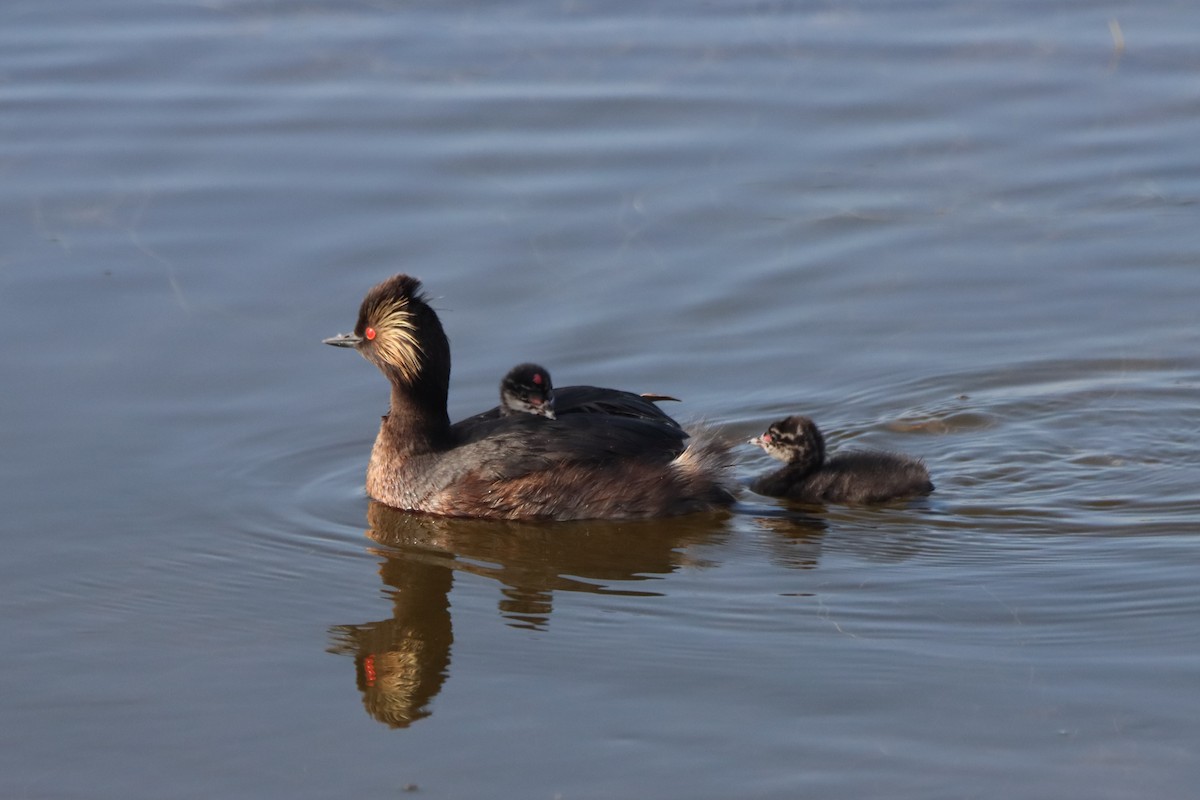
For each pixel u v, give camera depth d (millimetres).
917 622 11547
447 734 10141
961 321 17297
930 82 22250
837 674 10758
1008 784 9383
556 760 9789
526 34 23594
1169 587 11969
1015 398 15898
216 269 17781
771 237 18812
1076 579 12203
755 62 22734
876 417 15695
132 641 11508
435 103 21406
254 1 24531
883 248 18609
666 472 14070
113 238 18250
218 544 13219
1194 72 22297
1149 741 9773
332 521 13883
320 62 22469
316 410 15617
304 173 19688
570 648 11320
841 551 13039
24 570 12594
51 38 23000
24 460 14383
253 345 16516
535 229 18797
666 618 11781
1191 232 18766
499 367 16453
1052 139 20875
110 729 10273
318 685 10836
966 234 18859
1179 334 16938
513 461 14031
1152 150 20562
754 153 20469
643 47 23141
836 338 17031
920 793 9320
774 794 9352
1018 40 23422
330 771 9742
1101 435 15141
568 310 17406
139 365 16062
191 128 20609
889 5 24703
